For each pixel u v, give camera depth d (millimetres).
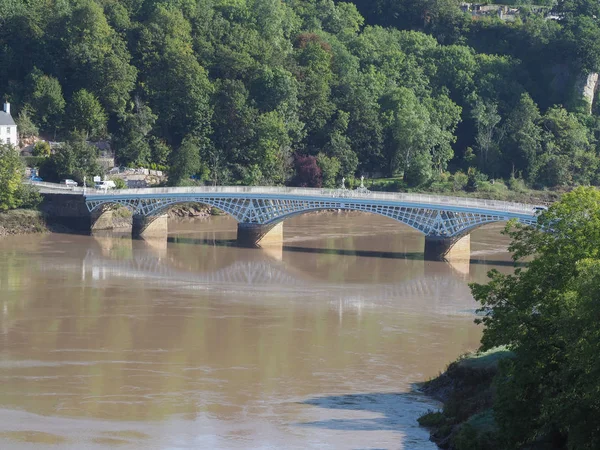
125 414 149750
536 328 123750
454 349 186750
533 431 123688
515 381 123688
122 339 189500
